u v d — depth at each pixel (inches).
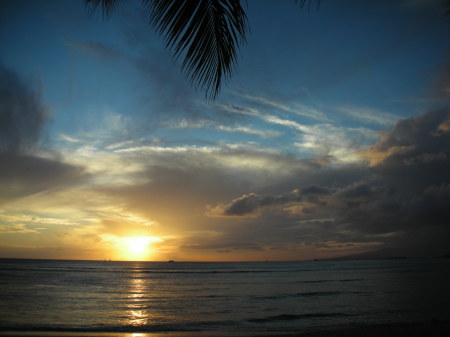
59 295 981.2
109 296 1013.2
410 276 2006.6
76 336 422.9
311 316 633.6
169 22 93.0
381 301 861.2
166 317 637.3
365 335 391.9
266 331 487.2
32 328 496.7
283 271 3464.6
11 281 1464.1
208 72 94.0
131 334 450.3
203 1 95.5
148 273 2743.6
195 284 1615.4
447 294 1003.9
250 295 1077.1
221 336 434.9
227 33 97.3
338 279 1958.7
